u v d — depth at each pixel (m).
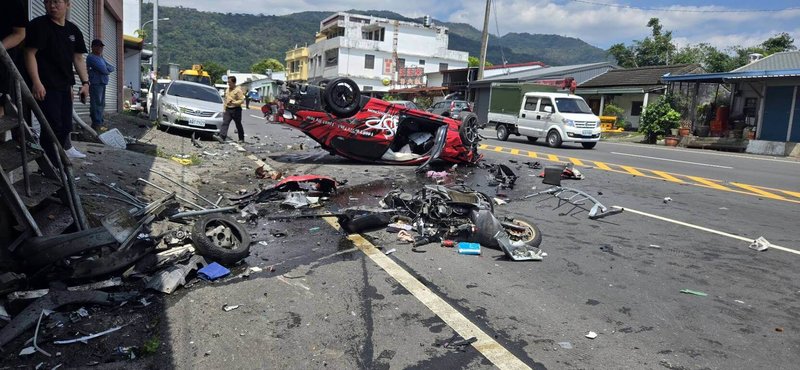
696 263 5.38
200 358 3.22
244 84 66.50
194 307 3.88
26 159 4.08
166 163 9.50
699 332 3.78
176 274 4.20
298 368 3.15
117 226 4.24
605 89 33.34
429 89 47.75
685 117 25.61
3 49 3.85
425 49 61.72
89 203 5.47
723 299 4.41
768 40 41.31
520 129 20.47
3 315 3.47
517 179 10.47
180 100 14.94
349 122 10.68
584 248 5.78
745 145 22.00
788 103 21.81
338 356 3.30
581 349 3.48
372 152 11.12
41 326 3.42
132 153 9.46
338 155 11.33
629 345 3.56
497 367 3.23
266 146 14.52
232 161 11.23
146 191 6.98
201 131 14.98
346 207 7.28
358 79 58.59
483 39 35.25
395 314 3.91
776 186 10.82
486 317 3.92
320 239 5.70
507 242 5.41
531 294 4.39
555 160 14.11
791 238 6.49
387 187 8.94
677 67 32.31
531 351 3.44
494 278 4.72
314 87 10.55
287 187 7.85
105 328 3.49
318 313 3.88
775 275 5.06
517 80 35.50
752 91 23.77
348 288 4.37
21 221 3.86
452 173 10.84
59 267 3.98
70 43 5.78
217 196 7.61
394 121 11.02
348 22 62.44
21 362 3.07
